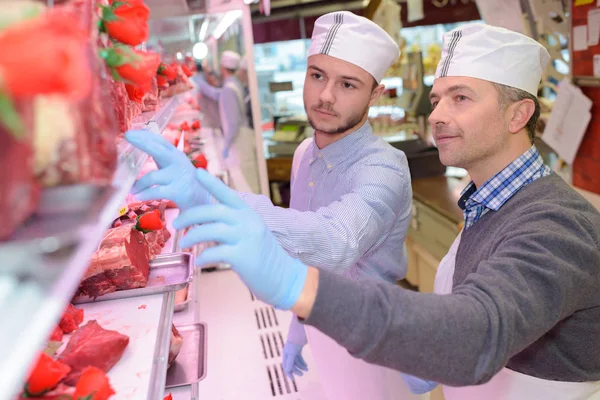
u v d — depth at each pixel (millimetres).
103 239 1397
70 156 533
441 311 880
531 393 1323
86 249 490
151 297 1405
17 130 434
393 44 1862
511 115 1355
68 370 956
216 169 3861
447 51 1408
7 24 421
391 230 1855
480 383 903
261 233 863
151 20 3207
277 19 5719
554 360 1283
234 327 2701
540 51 1376
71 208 514
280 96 5984
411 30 5254
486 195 1374
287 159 5805
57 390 924
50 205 514
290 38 5801
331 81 1780
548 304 1000
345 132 1854
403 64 4832
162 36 3525
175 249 1842
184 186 977
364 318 857
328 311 857
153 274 1512
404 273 2072
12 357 393
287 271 869
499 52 1321
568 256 1067
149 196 963
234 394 2213
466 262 1423
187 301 1860
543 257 1025
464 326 876
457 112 1353
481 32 1341
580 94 3068
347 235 1441
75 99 492
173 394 1424
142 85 901
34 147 482
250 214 886
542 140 3562
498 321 906
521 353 1314
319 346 2074
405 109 4805
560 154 3326
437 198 3789
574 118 3143
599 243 1154
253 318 2779
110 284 1381
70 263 457
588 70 3012
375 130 5027
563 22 3234
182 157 994
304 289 864
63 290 441
